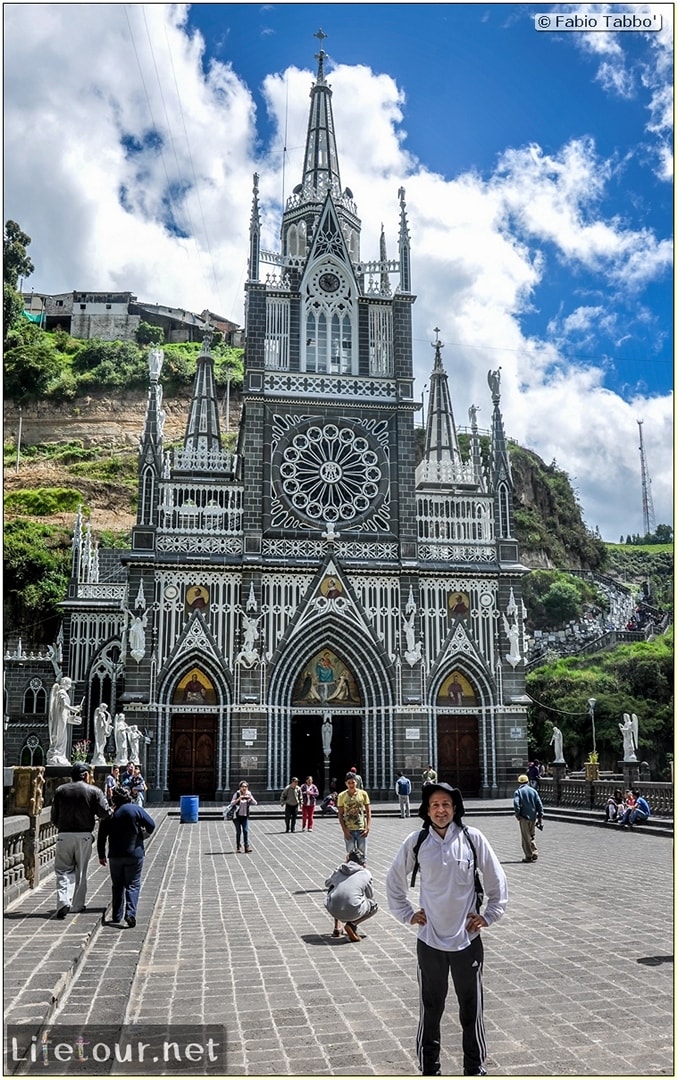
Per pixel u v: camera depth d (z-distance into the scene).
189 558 49.97
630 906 18.67
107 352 151.62
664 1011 11.46
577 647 105.12
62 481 128.75
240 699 48.91
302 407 54.06
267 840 32.47
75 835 15.66
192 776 48.78
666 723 78.69
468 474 59.34
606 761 78.69
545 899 19.56
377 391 55.16
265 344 54.59
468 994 8.50
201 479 51.97
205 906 19.17
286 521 52.34
